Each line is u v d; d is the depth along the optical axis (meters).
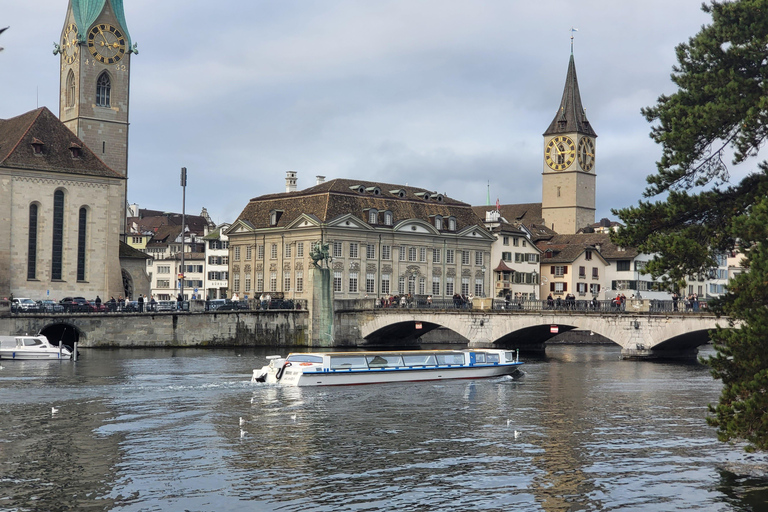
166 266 194.88
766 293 35.12
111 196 119.75
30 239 113.94
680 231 41.00
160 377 73.50
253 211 152.75
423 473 41.41
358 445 46.97
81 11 146.88
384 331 118.19
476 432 50.59
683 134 39.59
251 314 114.12
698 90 41.47
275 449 45.91
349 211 142.00
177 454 44.69
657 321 94.56
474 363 77.56
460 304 115.69
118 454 44.59
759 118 38.34
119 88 148.25
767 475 41.16
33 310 101.56
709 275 40.84
